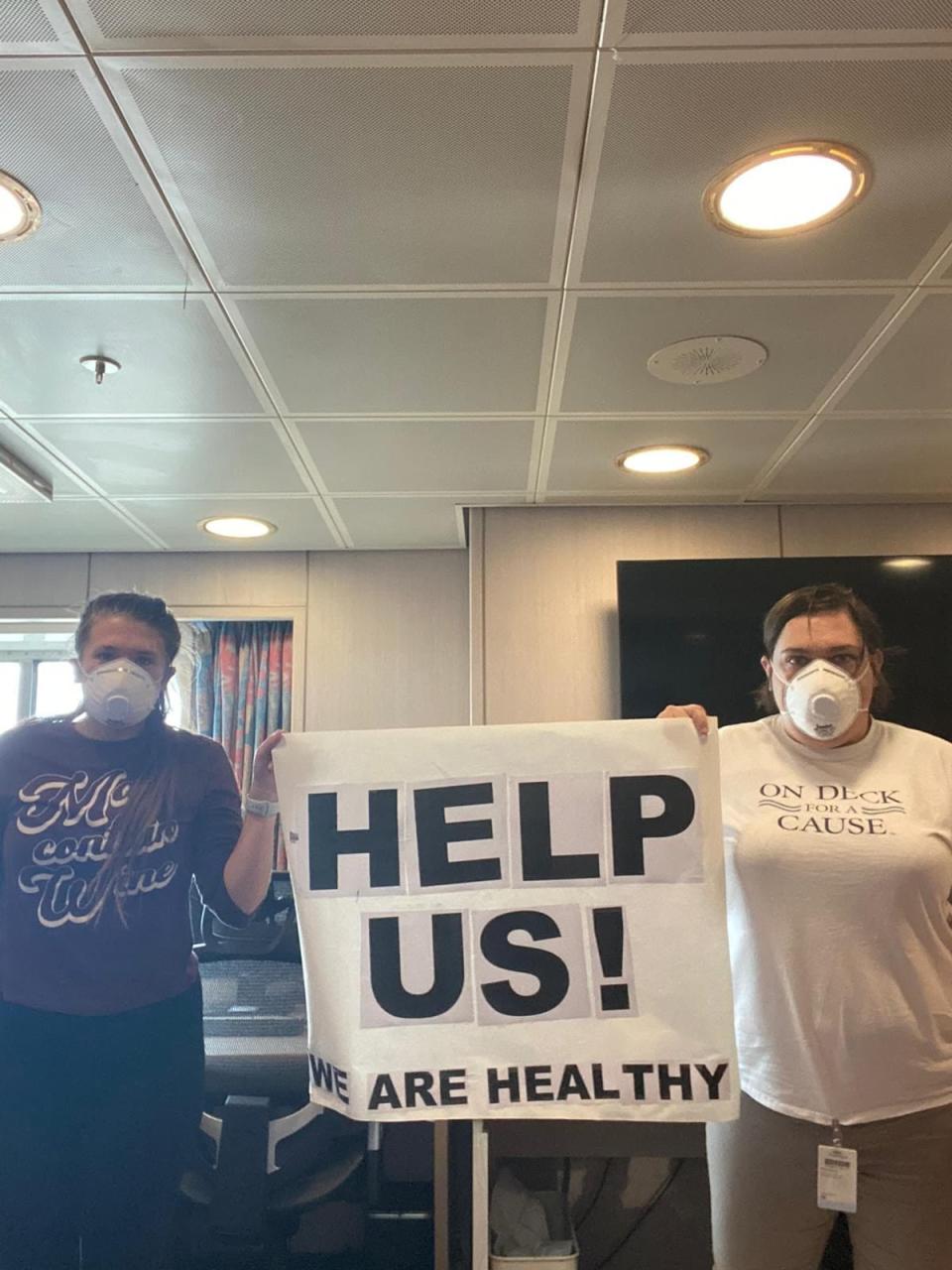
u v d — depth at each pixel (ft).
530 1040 4.46
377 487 9.04
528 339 6.14
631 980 4.48
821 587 5.06
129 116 4.10
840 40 3.71
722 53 3.78
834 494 9.40
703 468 8.64
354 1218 8.36
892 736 4.86
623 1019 4.45
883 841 4.45
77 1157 4.50
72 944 4.53
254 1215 6.27
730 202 4.72
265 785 4.84
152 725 5.04
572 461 8.40
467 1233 8.14
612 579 9.65
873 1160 4.36
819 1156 4.35
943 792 4.61
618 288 5.51
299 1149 6.44
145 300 5.63
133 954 4.61
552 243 5.07
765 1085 4.53
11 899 4.59
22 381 6.70
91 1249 4.47
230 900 4.80
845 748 4.80
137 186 4.56
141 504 9.46
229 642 11.58
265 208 4.75
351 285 5.47
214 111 4.08
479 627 9.57
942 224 4.91
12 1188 4.36
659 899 4.54
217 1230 6.31
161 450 8.05
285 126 4.17
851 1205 4.28
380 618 11.09
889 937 4.38
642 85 3.94
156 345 6.19
